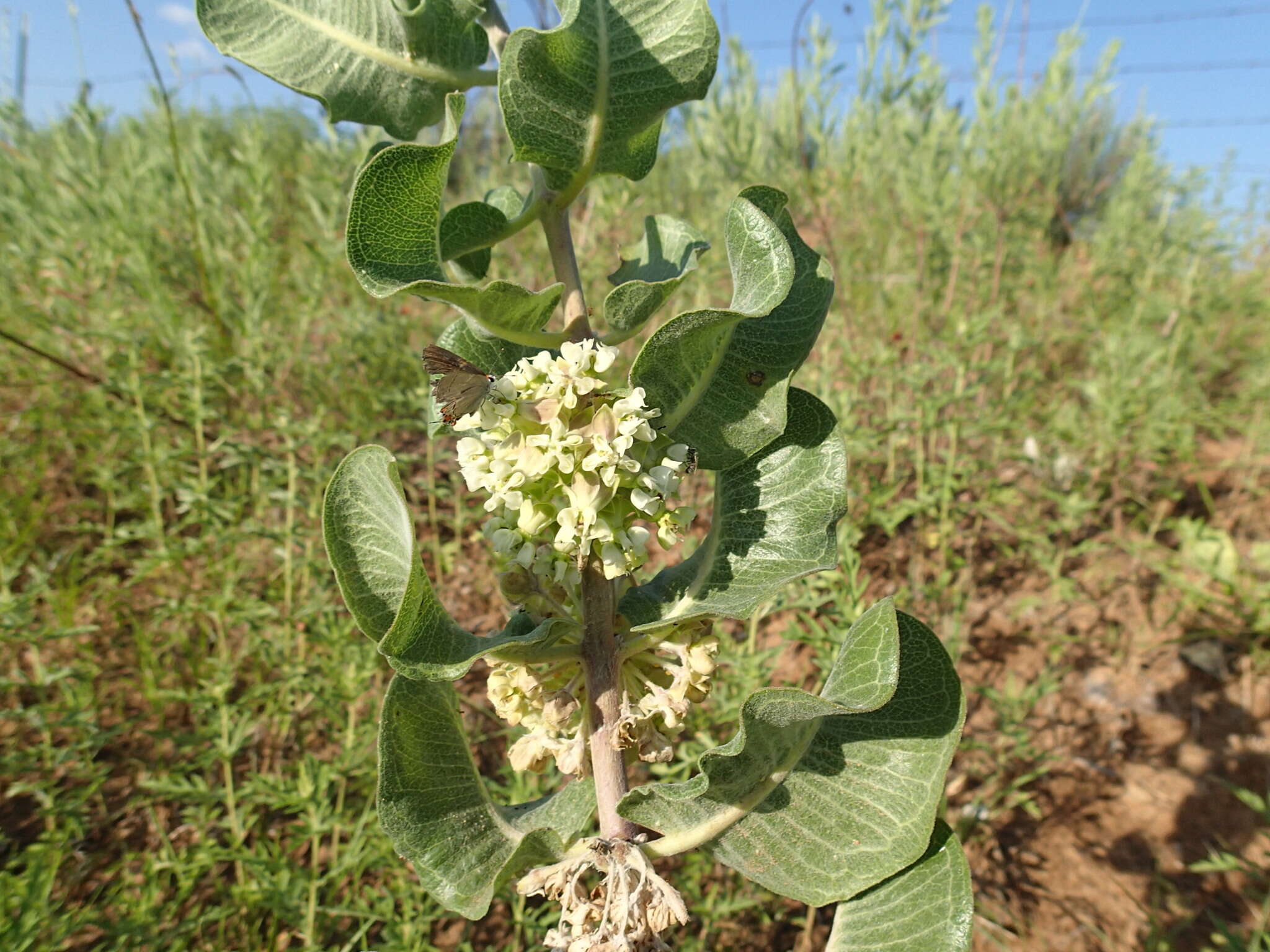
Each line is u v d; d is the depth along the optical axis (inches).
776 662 16.6
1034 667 21.5
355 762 15.2
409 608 6.2
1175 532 26.2
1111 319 31.6
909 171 29.2
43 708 15.6
